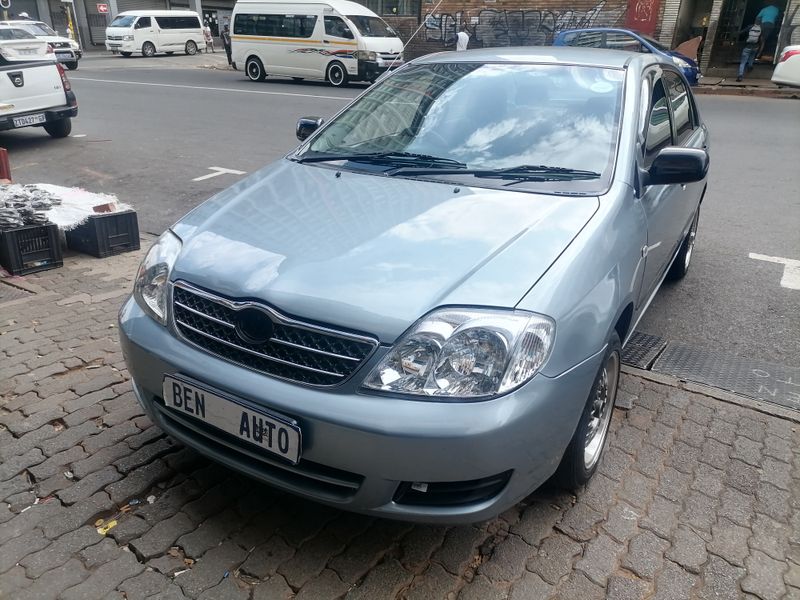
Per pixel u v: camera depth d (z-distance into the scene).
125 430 3.05
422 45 22.72
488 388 2.04
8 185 5.38
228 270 2.34
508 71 3.52
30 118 9.52
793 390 3.58
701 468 2.92
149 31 30.84
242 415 2.19
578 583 2.30
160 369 2.41
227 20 42.22
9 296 4.50
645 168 3.11
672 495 2.74
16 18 32.41
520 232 2.44
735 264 5.54
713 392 3.53
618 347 2.73
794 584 2.32
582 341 2.25
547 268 2.26
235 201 2.88
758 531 2.56
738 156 9.26
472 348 2.05
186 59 29.70
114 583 2.23
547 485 2.67
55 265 5.07
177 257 2.53
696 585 2.30
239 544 2.43
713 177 8.20
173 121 12.05
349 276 2.21
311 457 2.11
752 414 3.35
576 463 2.53
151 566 2.31
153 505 2.61
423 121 3.37
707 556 2.43
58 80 9.85
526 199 2.69
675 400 3.46
